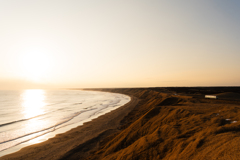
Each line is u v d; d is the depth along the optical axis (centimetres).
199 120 1499
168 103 3884
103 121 3092
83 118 3762
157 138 1231
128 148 1289
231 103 3469
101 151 1549
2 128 2875
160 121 1888
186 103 3481
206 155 757
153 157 1018
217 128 1048
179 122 1578
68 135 2244
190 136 1110
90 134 2211
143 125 1969
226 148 742
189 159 794
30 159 1509
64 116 4056
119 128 2445
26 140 2209
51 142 1978
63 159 1458
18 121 3466
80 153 1560
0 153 1773
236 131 955
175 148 998
